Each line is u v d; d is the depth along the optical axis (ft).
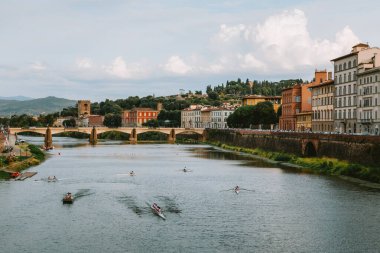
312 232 262.88
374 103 551.59
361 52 591.78
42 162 621.72
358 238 251.80
